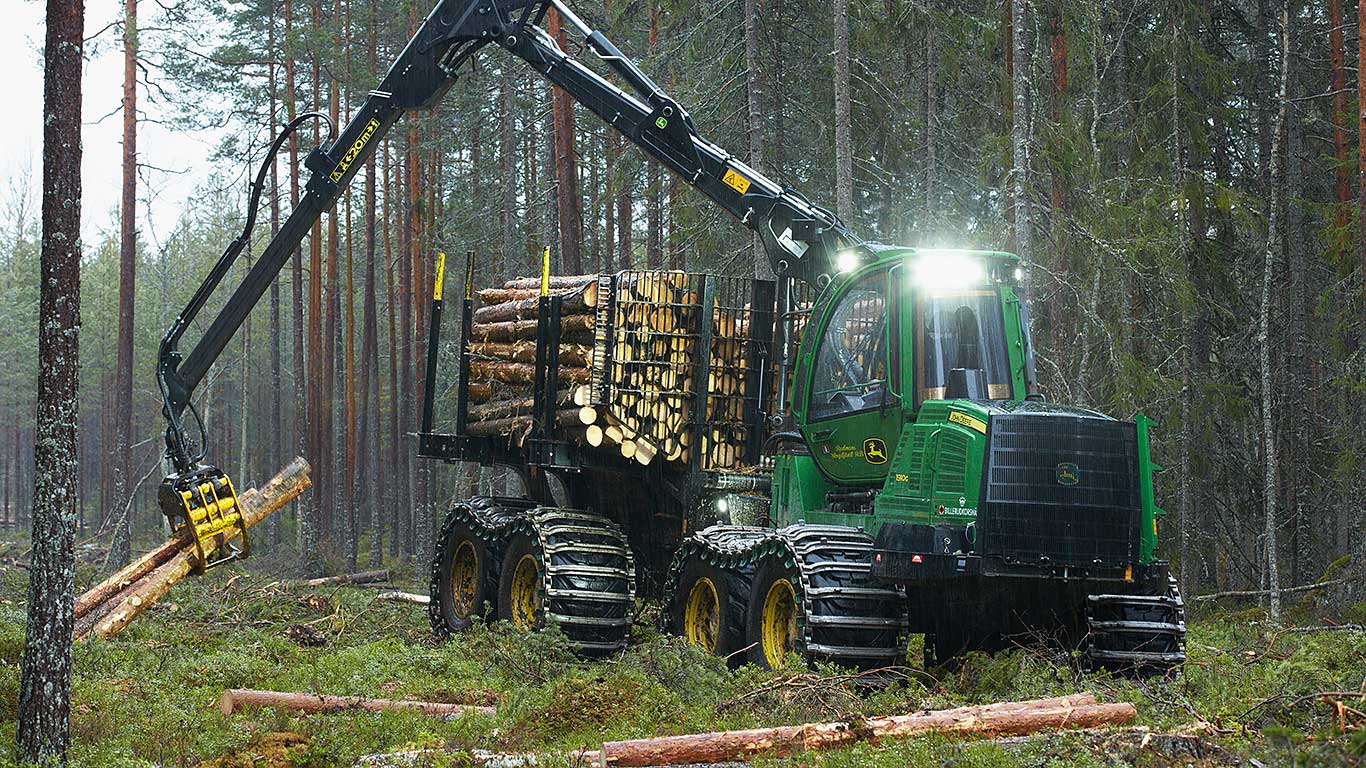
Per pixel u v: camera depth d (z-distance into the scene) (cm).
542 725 1251
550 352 1841
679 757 1026
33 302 9950
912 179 3841
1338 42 3180
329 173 1973
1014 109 2500
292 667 1720
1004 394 1478
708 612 1672
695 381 1816
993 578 1370
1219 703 1238
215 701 1424
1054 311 2728
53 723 1059
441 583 2227
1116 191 2927
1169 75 3088
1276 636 1795
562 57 1947
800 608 1395
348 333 5362
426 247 4738
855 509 1576
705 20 3144
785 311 1827
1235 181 3444
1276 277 3447
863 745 1028
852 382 1570
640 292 1786
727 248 3238
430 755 1098
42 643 1057
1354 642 1642
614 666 1508
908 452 1430
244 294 1983
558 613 1741
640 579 1983
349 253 5562
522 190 4953
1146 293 3092
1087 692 1181
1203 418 3075
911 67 3769
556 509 1930
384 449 8188
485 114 4406
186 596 2483
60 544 1064
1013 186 2627
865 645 1373
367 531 7762
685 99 3147
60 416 1066
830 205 3434
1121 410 2800
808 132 3647
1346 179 3102
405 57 1969
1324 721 1083
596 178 4691
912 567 1347
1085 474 1379
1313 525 3350
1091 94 3122
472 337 2162
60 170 1072
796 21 3416
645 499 1961
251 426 9431
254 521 2012
